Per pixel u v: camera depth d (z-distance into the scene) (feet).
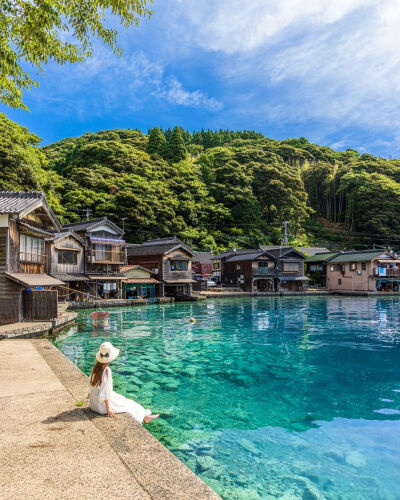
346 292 162.50
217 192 245.86
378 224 235.61
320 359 39.88
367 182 261.24
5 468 11.66
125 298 119.96
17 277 53.31
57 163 250.78
